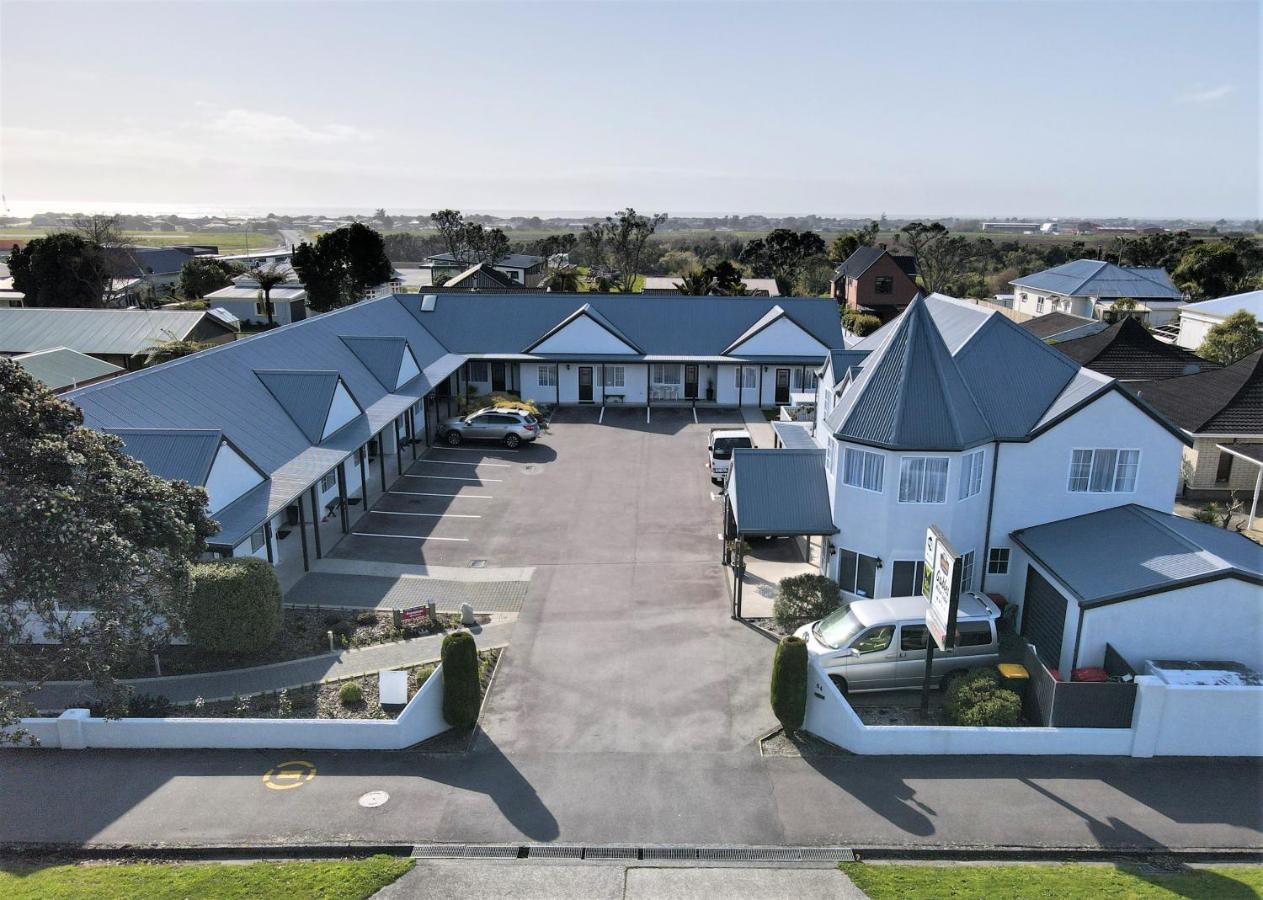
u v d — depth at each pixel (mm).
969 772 18172
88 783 17781
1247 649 19922
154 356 50250
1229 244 103812
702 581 27469
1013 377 25438
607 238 120938
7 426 15500
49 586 14344
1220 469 34844
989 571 25281
